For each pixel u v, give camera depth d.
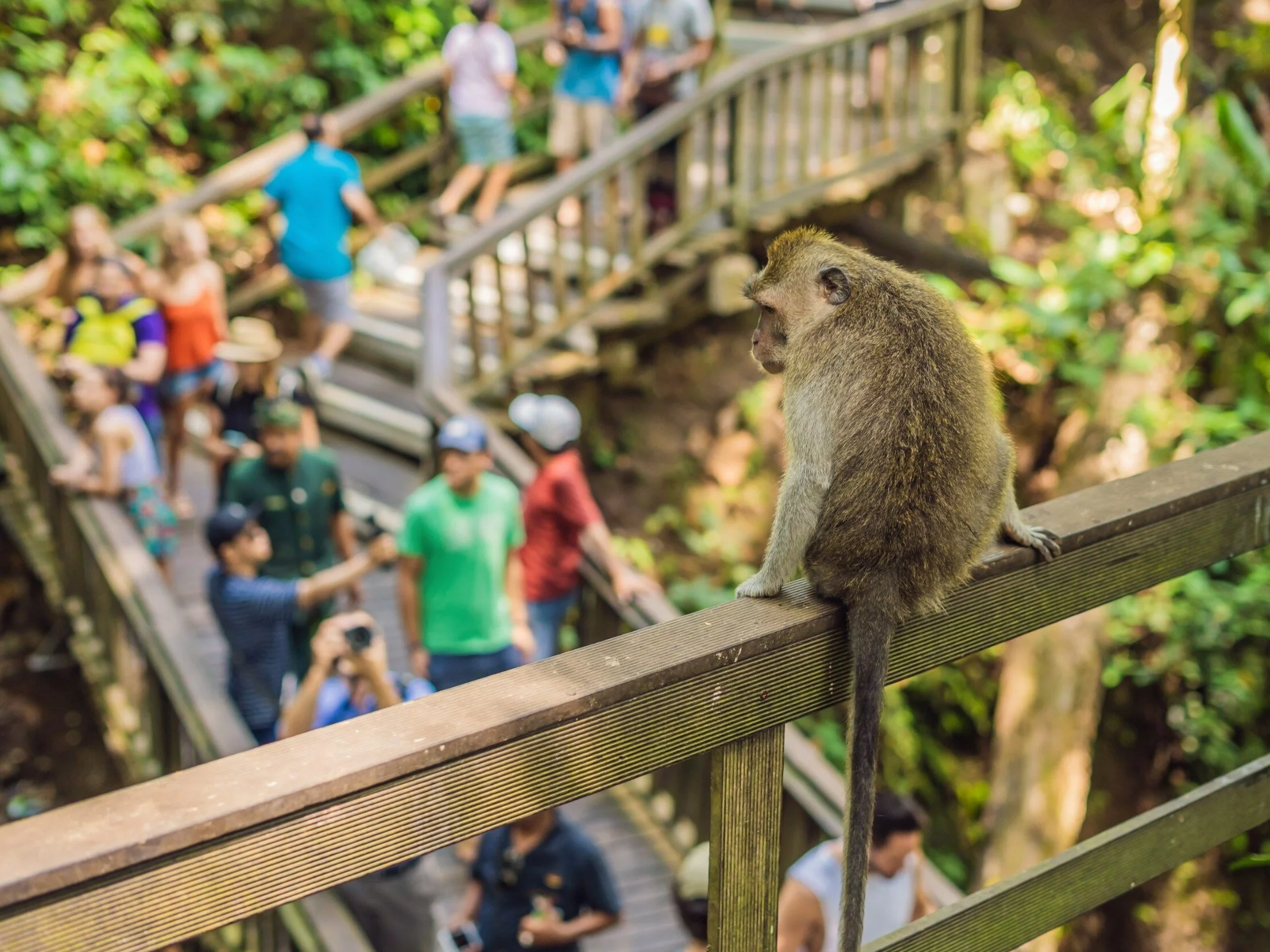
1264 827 9.37
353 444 9.42
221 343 7.64
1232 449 2.58
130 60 11.73
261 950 4.45
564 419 6.00
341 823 1.44
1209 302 8.73
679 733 1.76
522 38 12.09
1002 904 2.08
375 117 10.69
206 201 9.80
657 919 5.65
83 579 6.69
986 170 12.55
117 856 1.28
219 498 7.18
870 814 1.96
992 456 2.32
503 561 5.55
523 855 4.62
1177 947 9.55
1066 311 8.93
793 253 2.59
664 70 10.15
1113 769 10.20
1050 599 2.26
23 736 8.69
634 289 9.88
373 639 4.34
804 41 13.70
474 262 8.53
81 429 6.81
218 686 4.84
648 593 6.13
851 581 2.11
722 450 10.95
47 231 11.09
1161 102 8.54
